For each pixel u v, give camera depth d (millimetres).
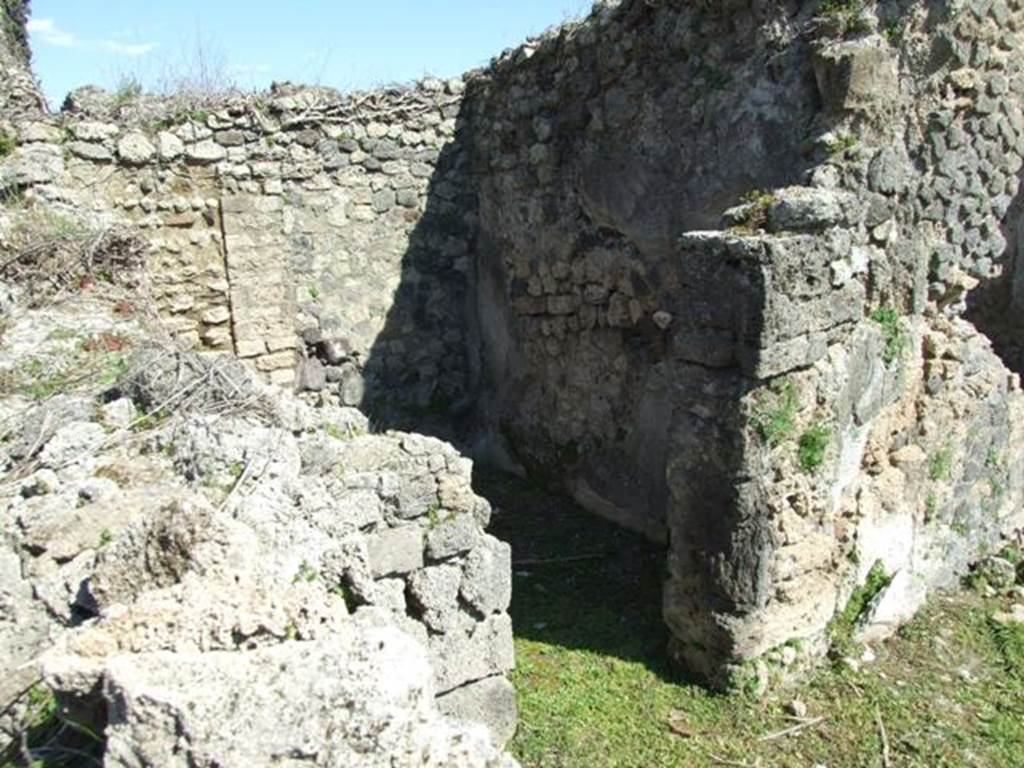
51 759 1898
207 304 7156
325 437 3520
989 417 5332
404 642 1715
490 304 7828
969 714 4211
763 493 4059
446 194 7871
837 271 4082
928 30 4469
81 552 2568
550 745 3971
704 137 5352
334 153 7406
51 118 6434
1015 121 4727
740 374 3980
